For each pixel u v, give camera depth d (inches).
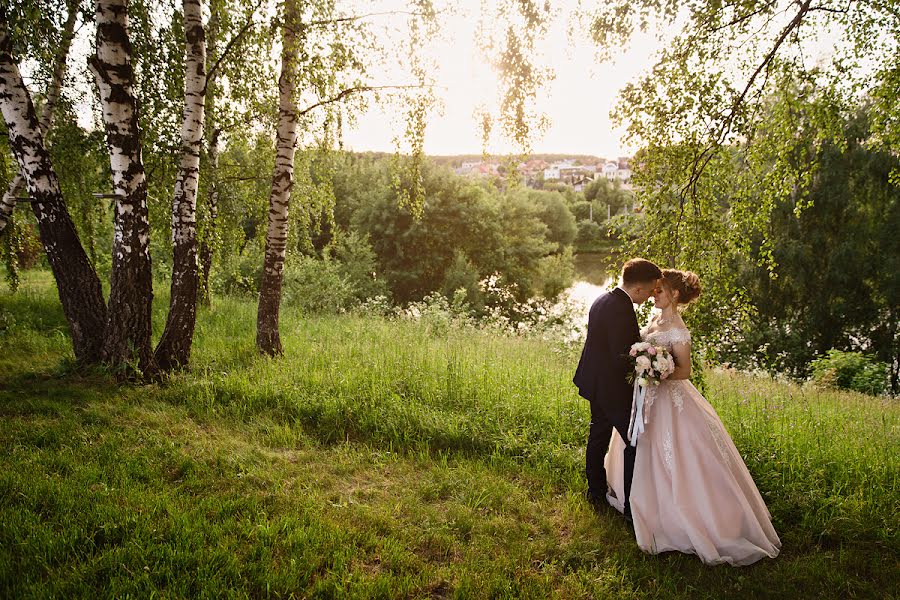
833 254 711.1
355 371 256.1
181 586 105.1
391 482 165.9
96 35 219.5
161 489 145.4
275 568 113.5
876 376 464.4
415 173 322.7
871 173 681.0
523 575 119.6
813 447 179.3
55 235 244.5
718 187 175.5
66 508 129.0
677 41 170.7
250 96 323.6
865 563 127.6
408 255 1023.0
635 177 179.6
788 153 172.7
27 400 207.5
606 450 154.5
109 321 239.6
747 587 119.0
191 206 254.2
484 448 190.5
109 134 226.8
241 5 276.4
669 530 132.0
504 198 1168.8
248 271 619.8
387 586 110.5
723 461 132.6
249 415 214.1
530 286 1154.0
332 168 392.2
